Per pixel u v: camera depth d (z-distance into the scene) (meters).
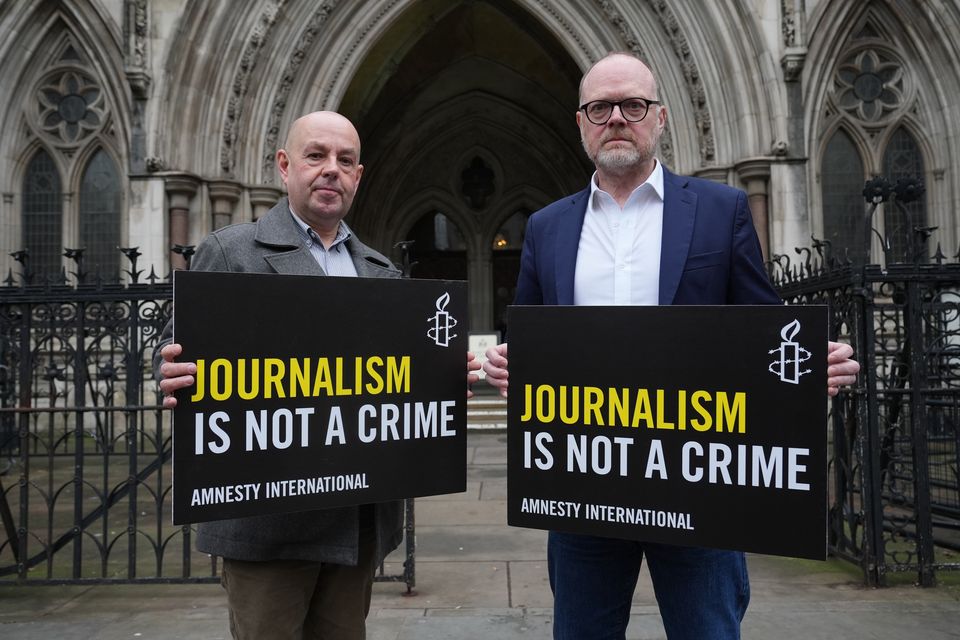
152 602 4.01
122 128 11.34
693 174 11.02
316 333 2.02
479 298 17.83
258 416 1.93
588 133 2.10
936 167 11.38
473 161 17.98
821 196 11.49
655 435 1.91
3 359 6.49
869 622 3.54
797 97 10.53
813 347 1.76
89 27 11.22
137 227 10.66
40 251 11.86
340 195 2.18
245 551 2.00
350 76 11.70
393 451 2.11
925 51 11.33
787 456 1.78
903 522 4.35
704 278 2.01
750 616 3.63
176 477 1.81
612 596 2.14
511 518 2.05
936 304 5.86
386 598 4.00
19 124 11.75
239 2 10.89
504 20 14.13
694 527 1.86
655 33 11.11
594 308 1.98
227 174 11.01
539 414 2.03
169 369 1.82
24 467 4.21
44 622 3.71
